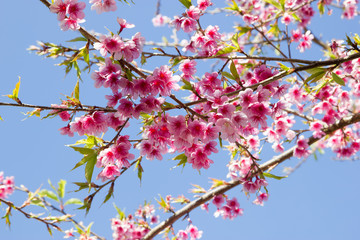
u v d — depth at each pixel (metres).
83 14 2.50
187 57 3.08
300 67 2.94
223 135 2.57
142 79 2.49
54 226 3.93
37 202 3.97
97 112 2.55
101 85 2.49
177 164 3.07
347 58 3.06
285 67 3.11
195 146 2.82
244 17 4.43
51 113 2.50
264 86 2.91
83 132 2.59
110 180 3.08
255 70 3.08
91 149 2.50
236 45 3.18
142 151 2.77
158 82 2.52
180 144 2.60
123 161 2.65
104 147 2.57
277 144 4.65
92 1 2.58
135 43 2.52
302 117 4.82
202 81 3.10
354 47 3.23
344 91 4.41
